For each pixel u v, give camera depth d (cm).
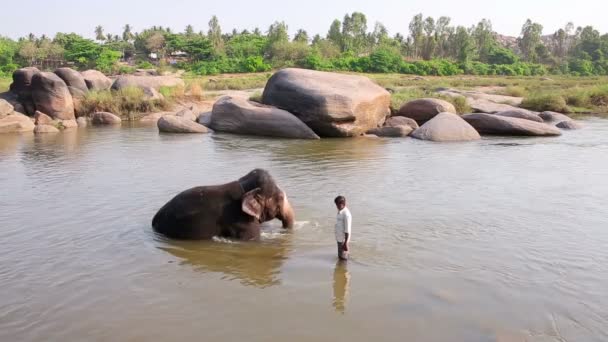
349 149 1880
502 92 4341
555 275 708
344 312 607
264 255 799
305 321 586
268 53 8906
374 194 1170
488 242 842
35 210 1045
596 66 10331
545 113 2870
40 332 566
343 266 748
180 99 3416
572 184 1283
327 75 2417
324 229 923
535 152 1812
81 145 1967
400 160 1641
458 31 11300
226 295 655
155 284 690
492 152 1814
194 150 1834
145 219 982
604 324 576
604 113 3372
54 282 696
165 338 551
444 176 1380
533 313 600
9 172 1440
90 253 805
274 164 1556
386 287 674
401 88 4750
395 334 556
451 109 2592
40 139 2152
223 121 2356
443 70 8138
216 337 552
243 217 874
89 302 636
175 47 9725
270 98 2391
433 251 802
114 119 2778
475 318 589
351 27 11494
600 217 987
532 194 1176
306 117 2230
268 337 552
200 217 870
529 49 12875
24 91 2761
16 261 771
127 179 1338
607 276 705
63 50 9144
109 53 8550
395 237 869
